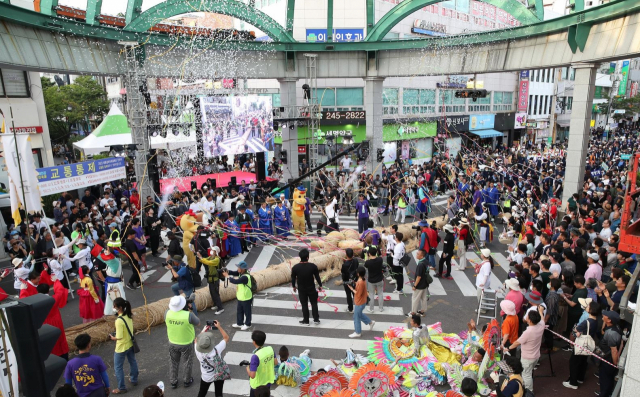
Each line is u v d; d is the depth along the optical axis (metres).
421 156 33.28
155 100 22.53
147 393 4.93
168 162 23.34
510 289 7.88
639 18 12.09
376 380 5.82
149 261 13.72
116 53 15.35
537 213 15.38
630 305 5.39
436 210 20.19
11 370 3.67
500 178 23.28
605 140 46.06
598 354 6.30
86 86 36.47
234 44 18.25
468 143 37.31
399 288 10.80
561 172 21.19
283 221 15.52
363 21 28.56
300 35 28.78
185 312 6.86
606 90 61.16
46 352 3.32
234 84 28.88
